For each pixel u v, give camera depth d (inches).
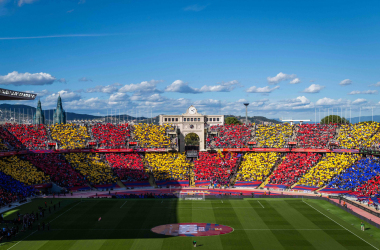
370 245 3201.3
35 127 6983.3
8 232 3356.3
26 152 6195.9
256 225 3826.3
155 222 3937.0
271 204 4758.9
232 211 4409.5
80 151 6643.7
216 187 6077.8
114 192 5762.8
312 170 5994.1
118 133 7190.0
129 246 3176.7
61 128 7130.9
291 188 5792.3
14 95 3951.8
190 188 6077.8
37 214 4050.2
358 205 4557.1
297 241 3316.9
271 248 3137.3
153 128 7347.4
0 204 4534.9
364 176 5408.5
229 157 6806.1
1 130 6653.5
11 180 5260.8
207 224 3868.1
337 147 6323.8
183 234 3521.2
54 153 6505.9
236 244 3238.2
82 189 5880.9
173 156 6919.3
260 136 7155.5
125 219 4057.6
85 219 4050.2
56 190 5698.8
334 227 3735.2
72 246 3166.8
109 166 6515.8
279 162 6461.6
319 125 7066.9
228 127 7485.2
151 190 5944.9
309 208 4527.6
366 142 6205.7
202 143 7308.1
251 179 6190.9
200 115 7313.0
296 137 6884.8
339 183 5497.1
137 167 6555.1
